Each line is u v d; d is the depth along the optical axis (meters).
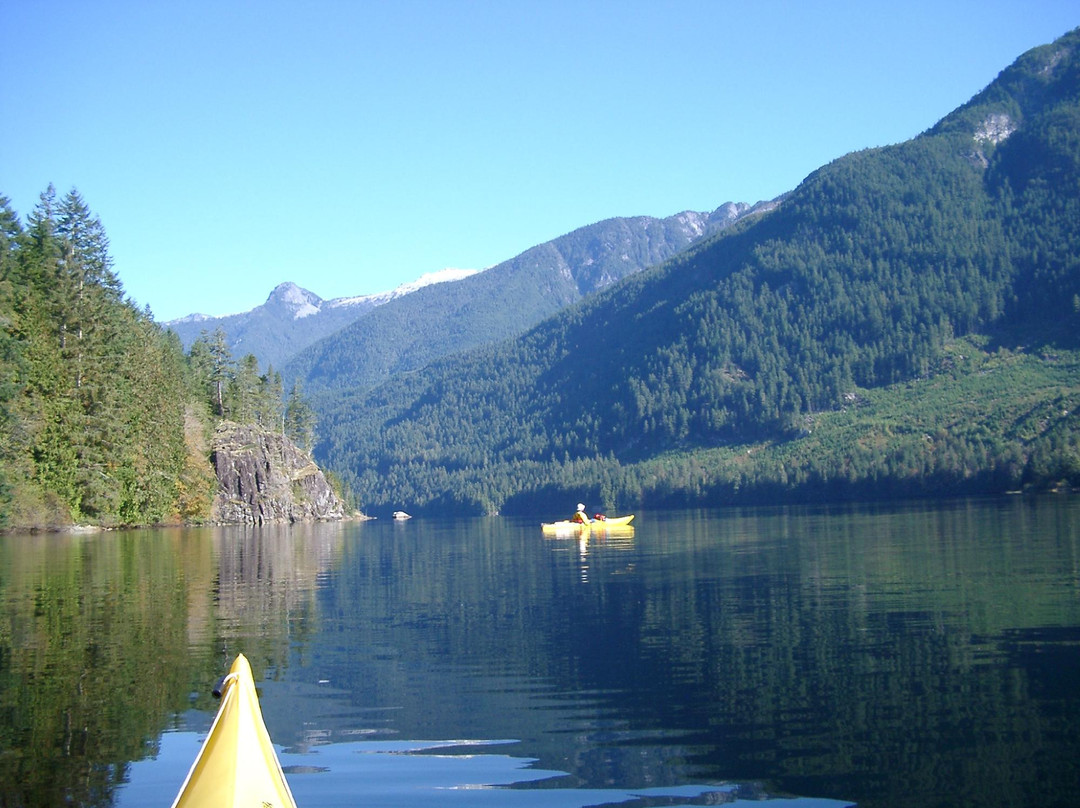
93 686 19.75
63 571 43.78
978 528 61.22
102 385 85.69
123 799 13.60
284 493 139.12
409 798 13.61
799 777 13.98
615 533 80.94
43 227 89.44
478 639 25.16
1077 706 16.69
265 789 11.29
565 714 17.53
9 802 13.52
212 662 22.09
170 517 105.31
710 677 19.88
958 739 15.28
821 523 80.38
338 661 22.47
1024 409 170.88
